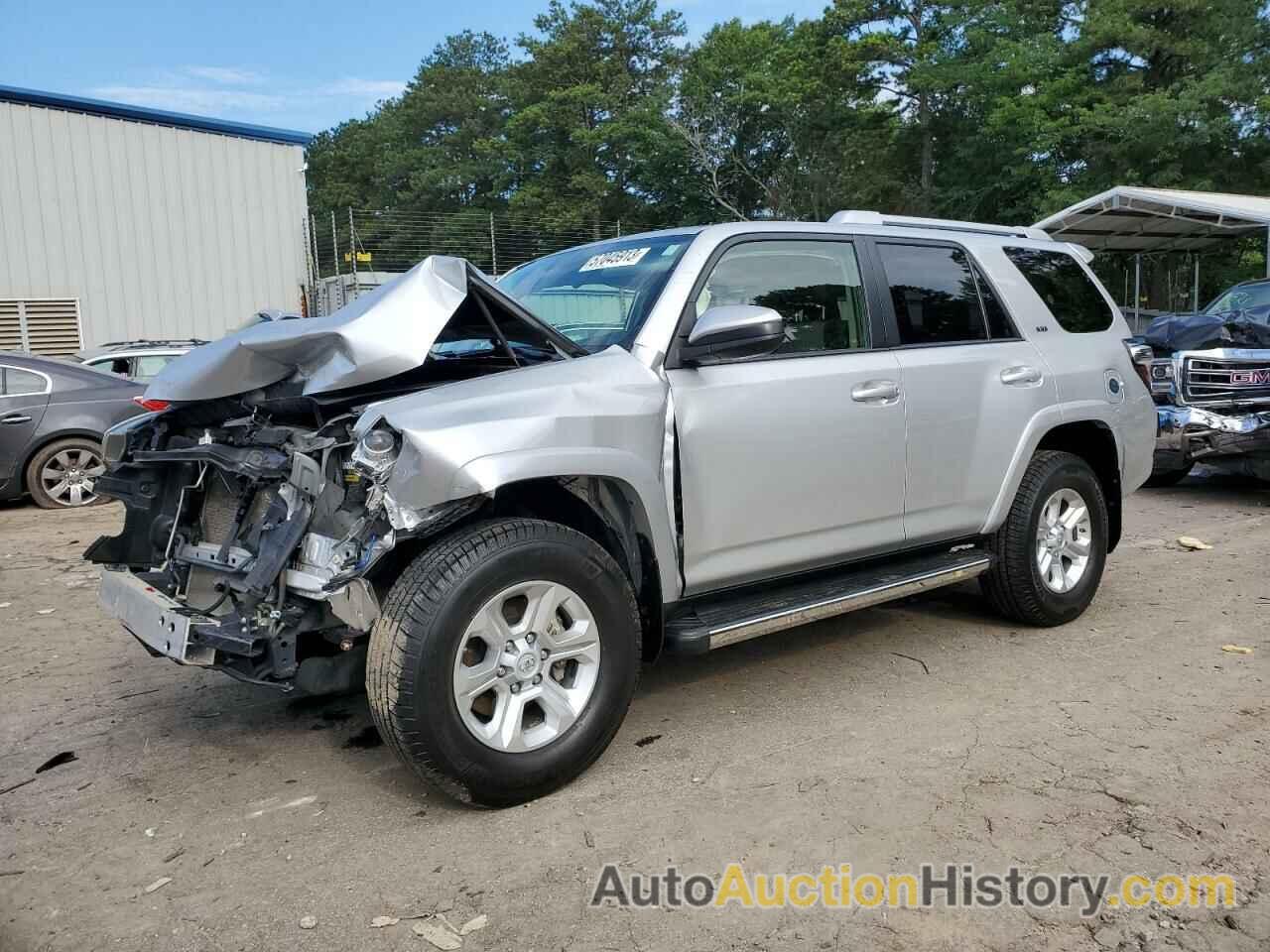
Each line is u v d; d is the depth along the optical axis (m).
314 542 3.14
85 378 9.86
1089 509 5.18
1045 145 27.98
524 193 47.28
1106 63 31.53
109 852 3.09
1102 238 21.64
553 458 3.15
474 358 3.90
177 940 2.62
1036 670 4.52
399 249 27.08
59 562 7.28
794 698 4.22
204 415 3.76
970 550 4.84
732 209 37.91
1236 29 28.09
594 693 3.39
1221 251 24.75
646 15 51.06
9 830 3.25
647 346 3.60
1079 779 3.41
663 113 38.88
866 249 4.43
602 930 2.62
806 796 3.32
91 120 18.67
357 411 3.29
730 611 3.82
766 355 3.95
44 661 4.97
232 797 3.44
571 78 49.88
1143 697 4.17
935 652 4.81
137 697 4.45
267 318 4.98
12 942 2.64
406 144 71.19
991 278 4.93
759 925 2.63
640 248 4.17
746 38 37.97
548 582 3.23
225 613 3.51
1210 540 7.27
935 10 34.75
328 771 3.64
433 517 3.00
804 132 37.00
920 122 35.28
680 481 3.59
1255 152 28.30
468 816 3.24
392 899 2.78
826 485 4.04
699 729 3.91
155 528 3.91
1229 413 8.60
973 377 4.60
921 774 3.47
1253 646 4.82
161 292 19.56
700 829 3.12
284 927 2.66
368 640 3.42
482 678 3.13
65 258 18.59
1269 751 3.62
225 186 20.09
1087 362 5.18
